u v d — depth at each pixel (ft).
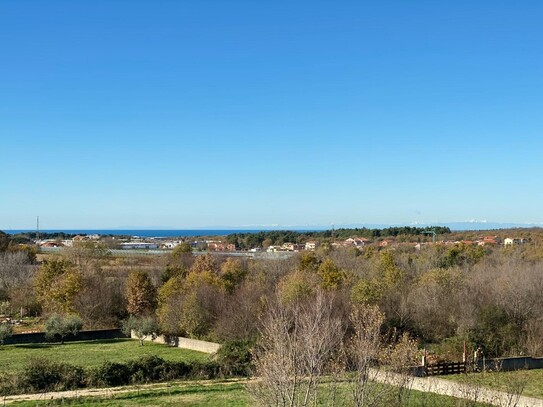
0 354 167.22
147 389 114.62
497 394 85.92
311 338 67.51
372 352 71.26
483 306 177.27
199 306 187.73
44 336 192.65
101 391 112.57
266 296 176.65
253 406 78.74
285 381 65.10
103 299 223.51
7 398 105.60
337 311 145.07
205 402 104.17
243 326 169.99
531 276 214.28
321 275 216.33
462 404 83.10
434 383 109.19
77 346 184.75
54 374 116.98
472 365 117.91
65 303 219.20
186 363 134.10
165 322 190.49
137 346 185.47
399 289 200.54
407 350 86.48
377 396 71.77
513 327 165.37
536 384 121.70
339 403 74.69
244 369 131.44
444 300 188.14
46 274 233.96
